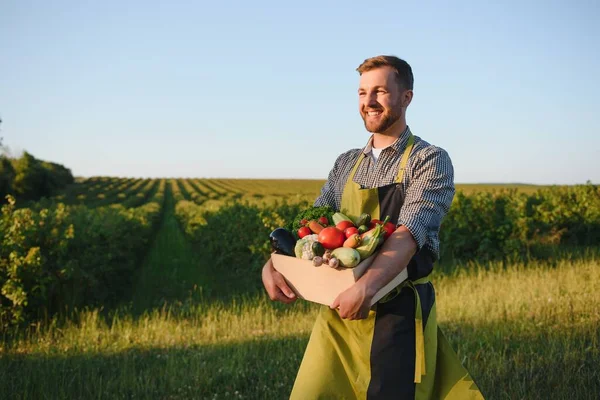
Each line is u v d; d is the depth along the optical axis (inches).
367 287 85.7
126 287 471.2
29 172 2151.8
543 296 273.3
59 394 172.6
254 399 168.4
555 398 152.5
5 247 300.0
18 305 284.5
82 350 233.3
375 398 93.2
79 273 331.9
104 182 3949.3
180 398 170.2
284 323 268.5
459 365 97.8
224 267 567.8
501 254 467.2
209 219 749.3
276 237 101.0
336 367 97.0
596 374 165.2
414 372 92.8
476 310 257.1
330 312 101.3
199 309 309.0
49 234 332.8
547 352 190.5
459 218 492.4
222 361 202.7
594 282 304.8
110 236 460.1
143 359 217.9
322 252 92.3
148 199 2600.9
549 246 511.5
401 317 94.6
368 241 88.6
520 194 644.7
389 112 98.0
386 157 101.1
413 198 94.4
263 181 4347.9
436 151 97.0
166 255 733.9
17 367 206.2
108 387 177.6
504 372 171.3
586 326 219.6
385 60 98.0
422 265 95.2
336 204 111.3
